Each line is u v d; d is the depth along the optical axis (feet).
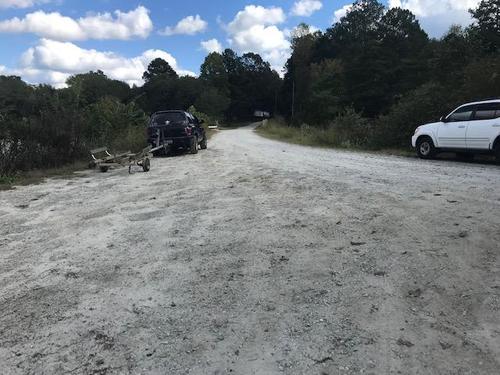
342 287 14.61
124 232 21.84
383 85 206.08
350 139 78.43
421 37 248.32
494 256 16.40
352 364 10.81
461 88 64.34
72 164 49.32
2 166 42.75
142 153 44.78
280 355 11.28
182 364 11.07
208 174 39.86
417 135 52.19
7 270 17.54
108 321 13.20
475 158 52.42
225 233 20.62
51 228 23.36
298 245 18.43
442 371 10.48
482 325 12.28
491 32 123.65
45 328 12.97
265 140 105.81
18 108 52.90
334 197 26.68
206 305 13.91
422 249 17.24
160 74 395.96
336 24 357.61
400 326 12.34
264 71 487.20
